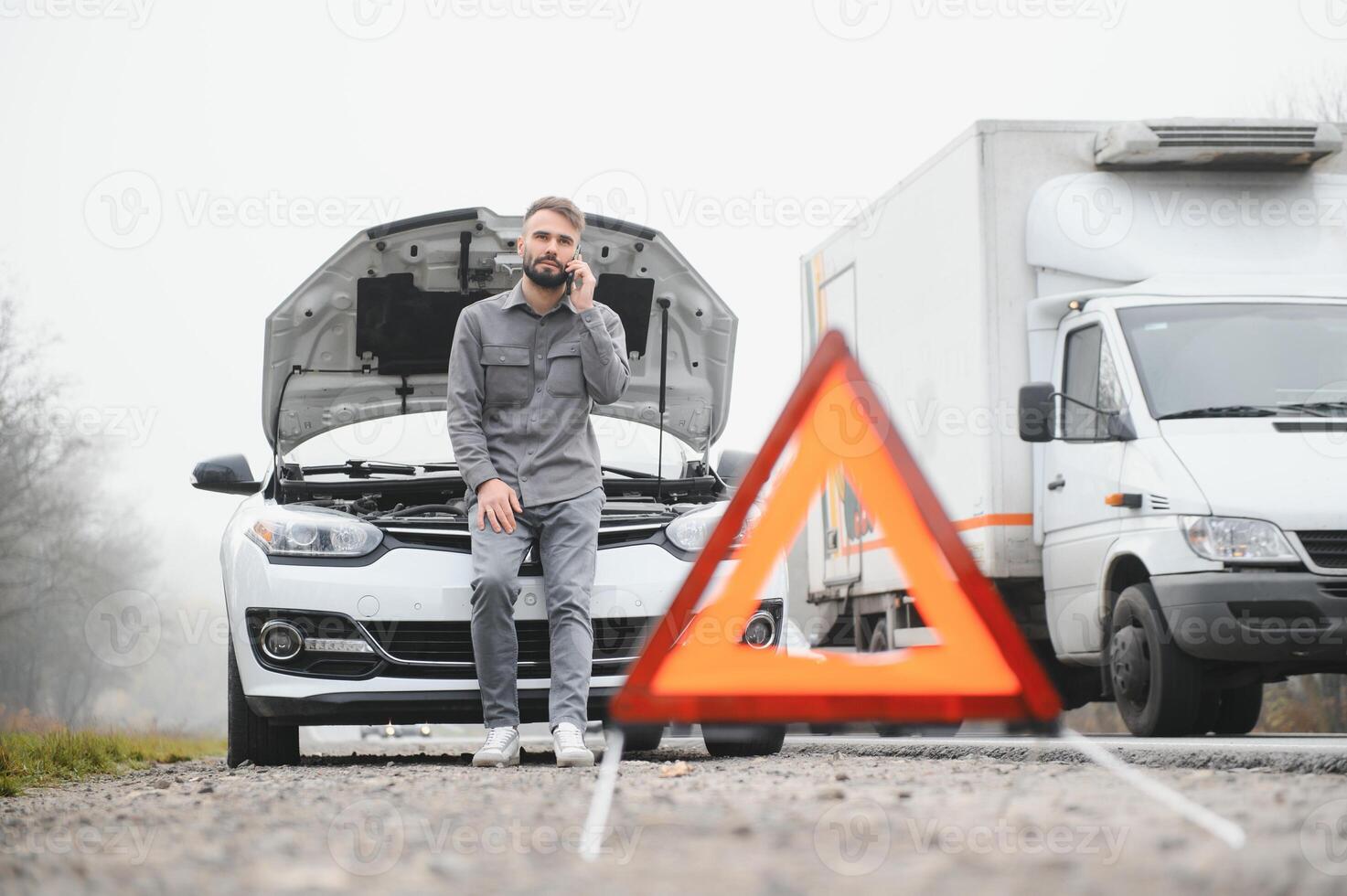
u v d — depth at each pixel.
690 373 7.02
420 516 6.20
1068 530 8.38
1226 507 7.15
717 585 3.22
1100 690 9.26
